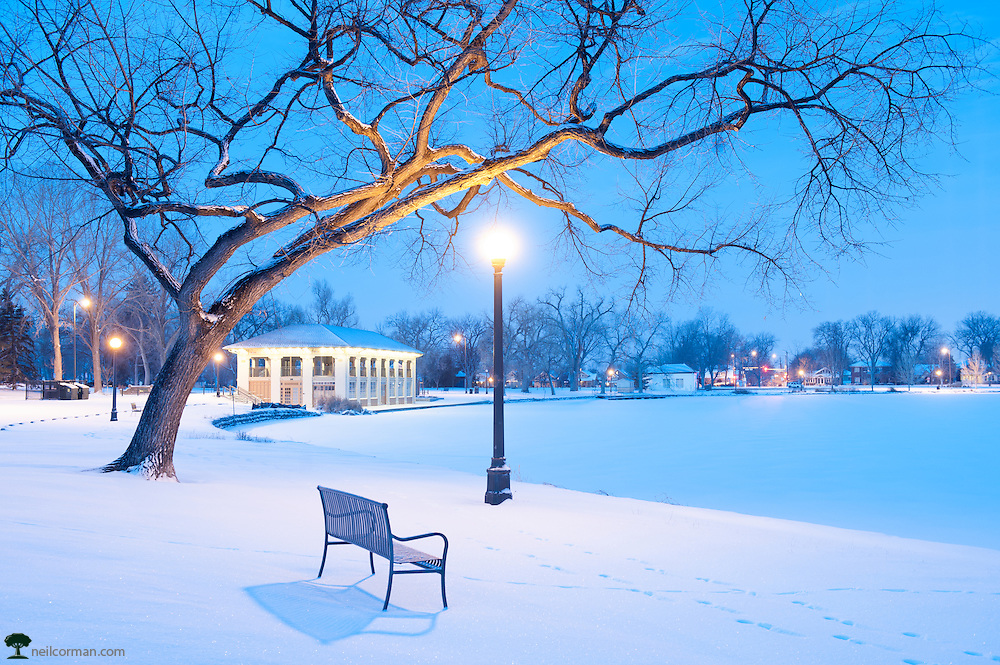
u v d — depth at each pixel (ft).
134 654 11.93
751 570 26.61
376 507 18.13
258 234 41.27
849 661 15.87
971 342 568.00
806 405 267.59
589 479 73.97
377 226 40.04
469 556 26.48
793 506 58.13
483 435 130.00
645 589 22.40
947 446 109.50
